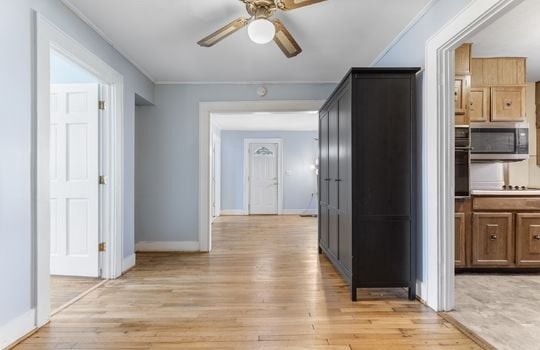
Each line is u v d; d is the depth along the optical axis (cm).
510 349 194
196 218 457
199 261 401
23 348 196
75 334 214
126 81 364
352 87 271
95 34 296
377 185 272
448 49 241
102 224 333
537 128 441
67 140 335
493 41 328
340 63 383
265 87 453
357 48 337
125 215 361
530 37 319
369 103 272
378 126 272
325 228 395
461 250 337
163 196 457
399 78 271
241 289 300
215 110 457
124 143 357
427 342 203
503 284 312
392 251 272
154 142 457
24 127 210
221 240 535
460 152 330
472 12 200
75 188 334
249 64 385
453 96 246
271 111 457
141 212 457
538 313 245
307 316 241
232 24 238
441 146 246
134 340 206
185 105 457
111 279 329
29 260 215
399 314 244
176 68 398
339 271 329
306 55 357
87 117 333
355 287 271
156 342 204
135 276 340
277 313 247
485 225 336
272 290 297
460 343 202
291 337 210
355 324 228
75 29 264
